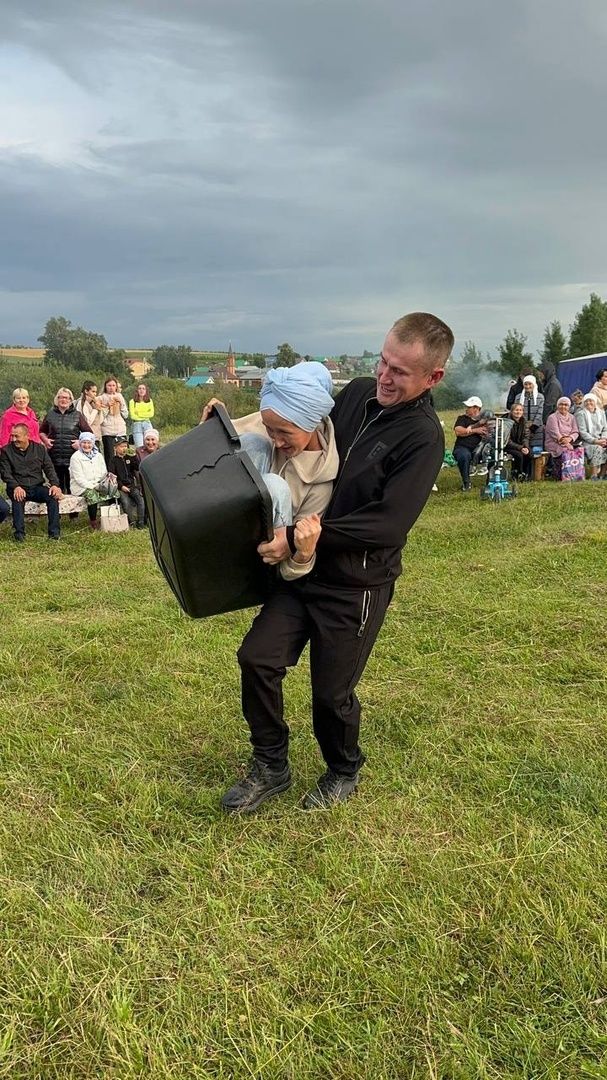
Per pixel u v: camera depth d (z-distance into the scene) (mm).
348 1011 2291
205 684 4520
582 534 7992
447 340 2668
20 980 2379
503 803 3312
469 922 2611
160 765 3627
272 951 2508
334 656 2963
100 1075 2107
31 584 6934
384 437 2771
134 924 2611
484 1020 2262
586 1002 2309
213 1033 2227
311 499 2844
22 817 3186
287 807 3266
